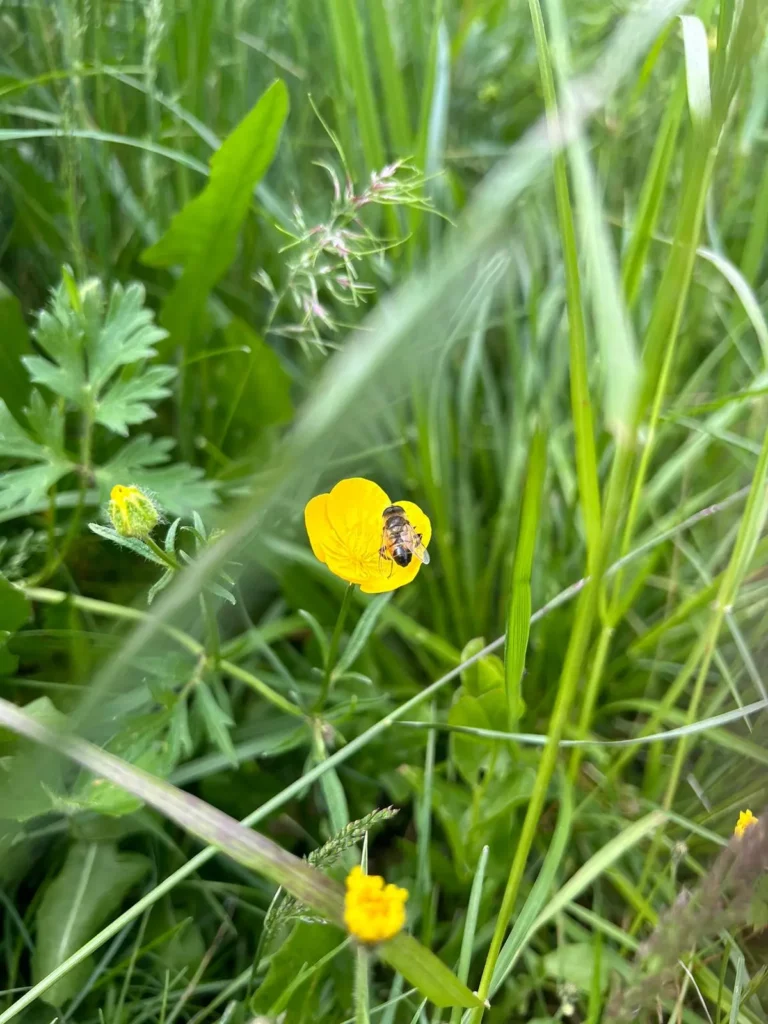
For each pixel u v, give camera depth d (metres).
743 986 0.15
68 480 0.20
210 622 0.16
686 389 0.22
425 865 0.16
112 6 0.24
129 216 0.23
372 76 0.25
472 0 0.28
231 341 0.21
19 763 0.14
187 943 0.16
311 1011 0.14
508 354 0.26
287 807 0.19
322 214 0.24
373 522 0.16
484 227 0.10
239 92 0.24
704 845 0.18
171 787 0.11
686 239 0.10
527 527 0.11
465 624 0.22
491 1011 0.15
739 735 0.18
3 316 0.19
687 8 0.16
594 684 0.17
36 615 0.19
